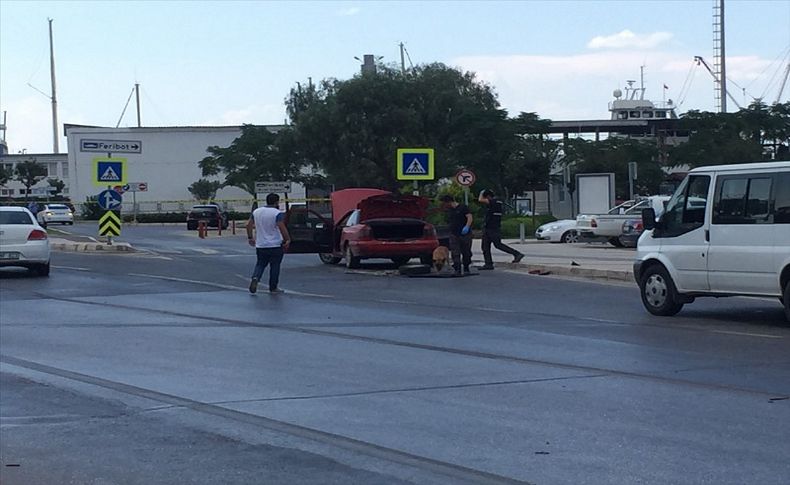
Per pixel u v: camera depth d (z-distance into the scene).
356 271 24.98
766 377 10.54
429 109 54.31
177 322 15.63
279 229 19.95
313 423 8.66
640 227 32.59
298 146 56.75
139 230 56.94
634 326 14.79
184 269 26.38
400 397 9.70
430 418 8.76
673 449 7.58
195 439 8.19
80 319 16.09
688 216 15.41
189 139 84.94
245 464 7.40
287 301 18.61
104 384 10.59
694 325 14.83
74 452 7.84
